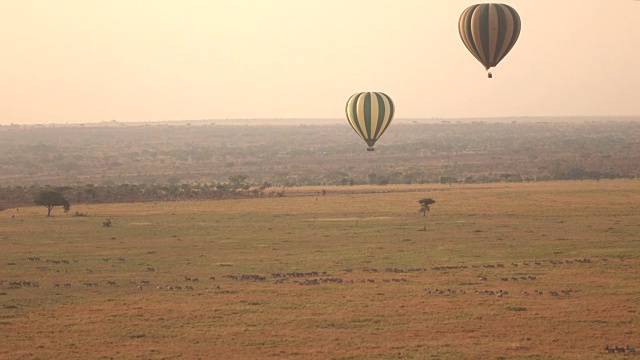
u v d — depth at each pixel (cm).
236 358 6950
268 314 8556
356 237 14925
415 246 13600
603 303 8900
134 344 7462
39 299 9462
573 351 7056
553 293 9406
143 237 15438
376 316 8406
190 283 10500
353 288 9931
